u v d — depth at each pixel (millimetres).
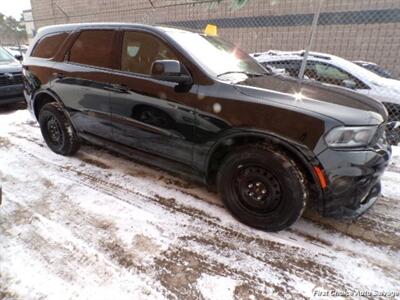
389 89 4309
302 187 1927
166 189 2803
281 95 1994
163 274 1777
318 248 2041
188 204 2549
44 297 1590
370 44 8688
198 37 2701
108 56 2736
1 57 6164
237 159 2141
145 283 1706
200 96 2150
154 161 2719
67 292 1627
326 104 1909
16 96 5695
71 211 2402
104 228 2189
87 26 2949
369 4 8461
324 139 1784
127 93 2562
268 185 2062
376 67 6105
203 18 11266
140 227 2215
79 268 1802
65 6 15359
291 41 9945
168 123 2377
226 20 11000
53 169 3203
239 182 2221
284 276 1792
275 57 5414
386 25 8344
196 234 2156
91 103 2916
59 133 3467
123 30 2658
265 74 2754
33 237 2070
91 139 3203
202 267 1847
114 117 2771
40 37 3453
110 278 1732
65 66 3068
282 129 1880
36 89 3439
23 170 3164
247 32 10727
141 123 2572
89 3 14266
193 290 1668
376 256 1974
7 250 1938
